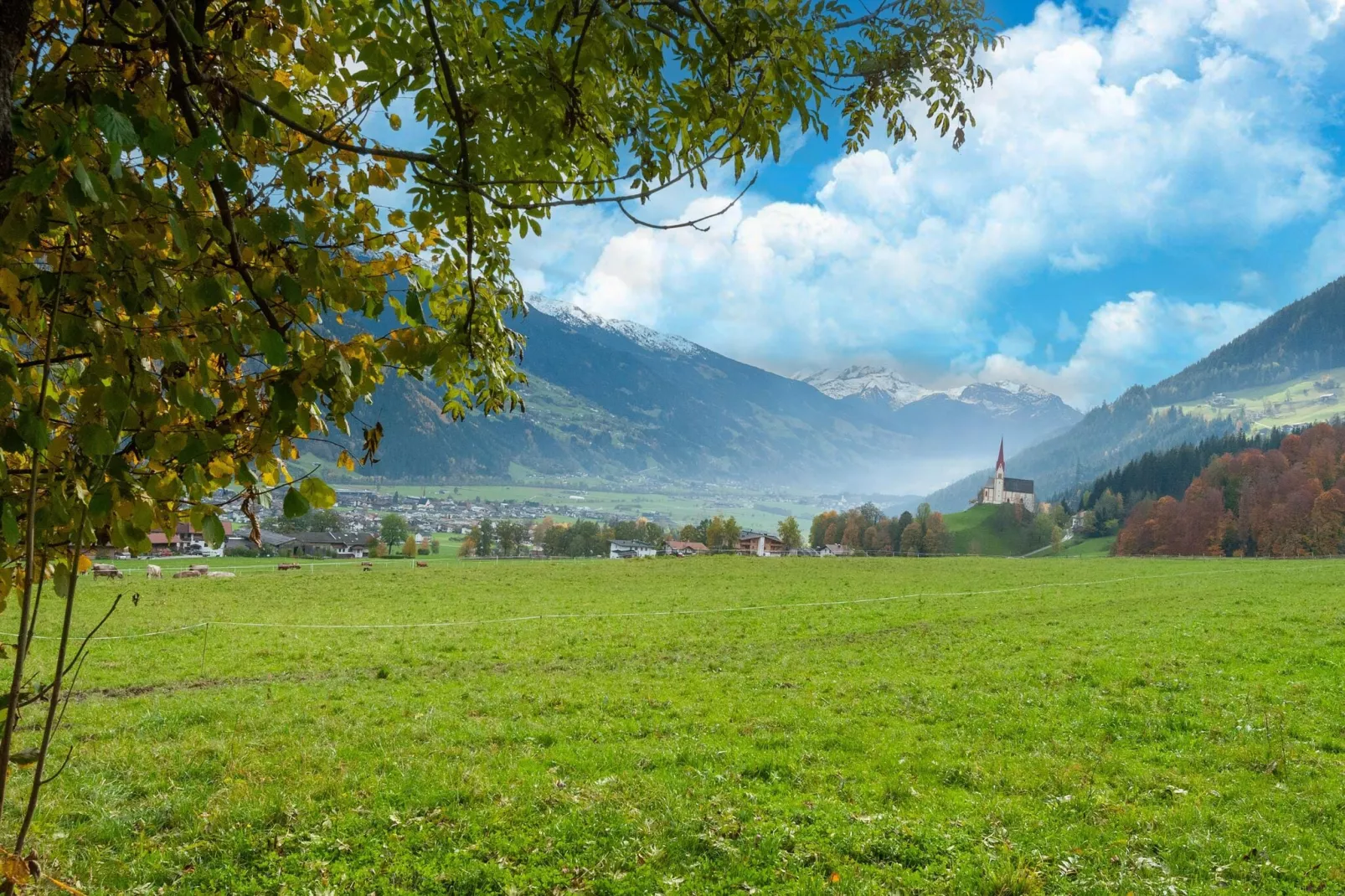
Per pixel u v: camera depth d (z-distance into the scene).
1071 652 26.27
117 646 31.84
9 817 10.27
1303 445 179.50
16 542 2.57
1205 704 17.22
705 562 99.50
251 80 3.01
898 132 4.66
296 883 8.91
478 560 118.44
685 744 15.37
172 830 10.66
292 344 3.24
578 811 10.98
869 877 9.08
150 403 2.79
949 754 14.29
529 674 26.31
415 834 10.25
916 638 33.03
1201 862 9.34
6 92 2.27
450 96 3.17
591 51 3.02
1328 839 9.99
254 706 19.97
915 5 4.24
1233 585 54.09
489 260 4.41
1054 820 10.88
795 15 3.70
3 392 2.43
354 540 186.00
